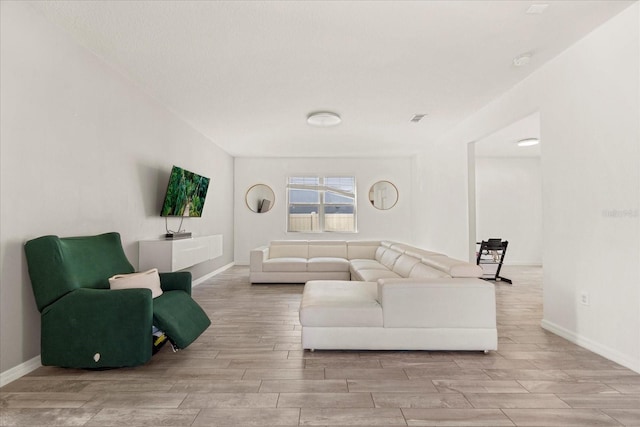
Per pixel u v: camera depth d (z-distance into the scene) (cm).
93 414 189
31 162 247
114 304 238
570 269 306
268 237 837
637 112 244
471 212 521
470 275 295
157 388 219
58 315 238
